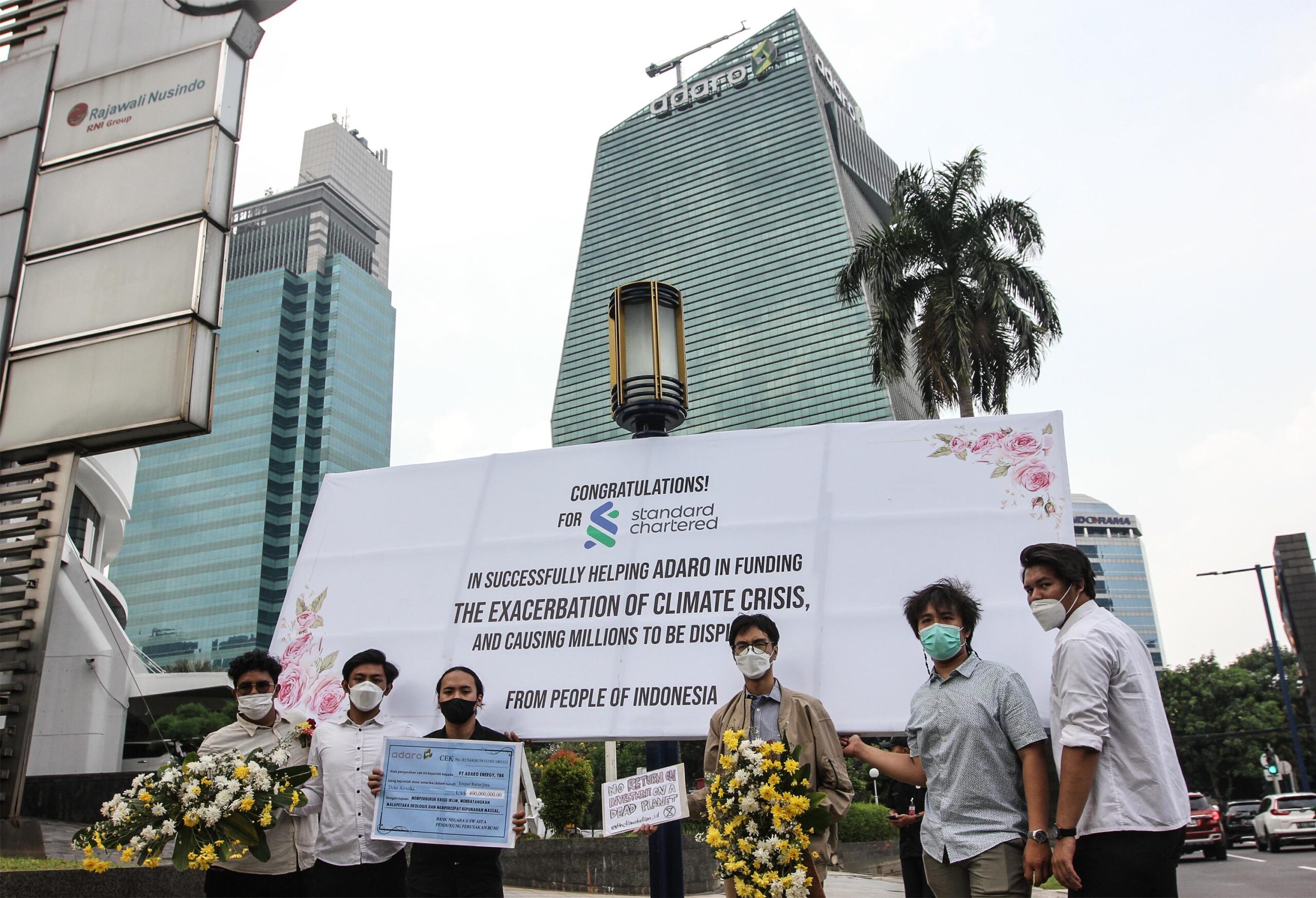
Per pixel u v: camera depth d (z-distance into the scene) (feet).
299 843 17.54
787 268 447.83
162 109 33.47
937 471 20.16
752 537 20.38
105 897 26.02
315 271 496.64
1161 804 11.68
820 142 460.14
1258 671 209.15
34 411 31.53
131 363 30.86
